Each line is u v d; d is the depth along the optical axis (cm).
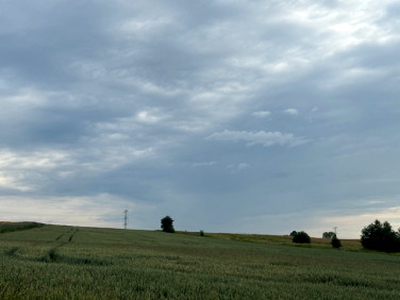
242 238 10900
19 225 8206
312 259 3216
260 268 2070
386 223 9831
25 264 1404
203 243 6184
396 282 1770
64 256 2038
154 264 1905
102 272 1319
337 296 1118
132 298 869
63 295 830
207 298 922
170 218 12031
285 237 11900
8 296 779
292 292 1141
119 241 4869
